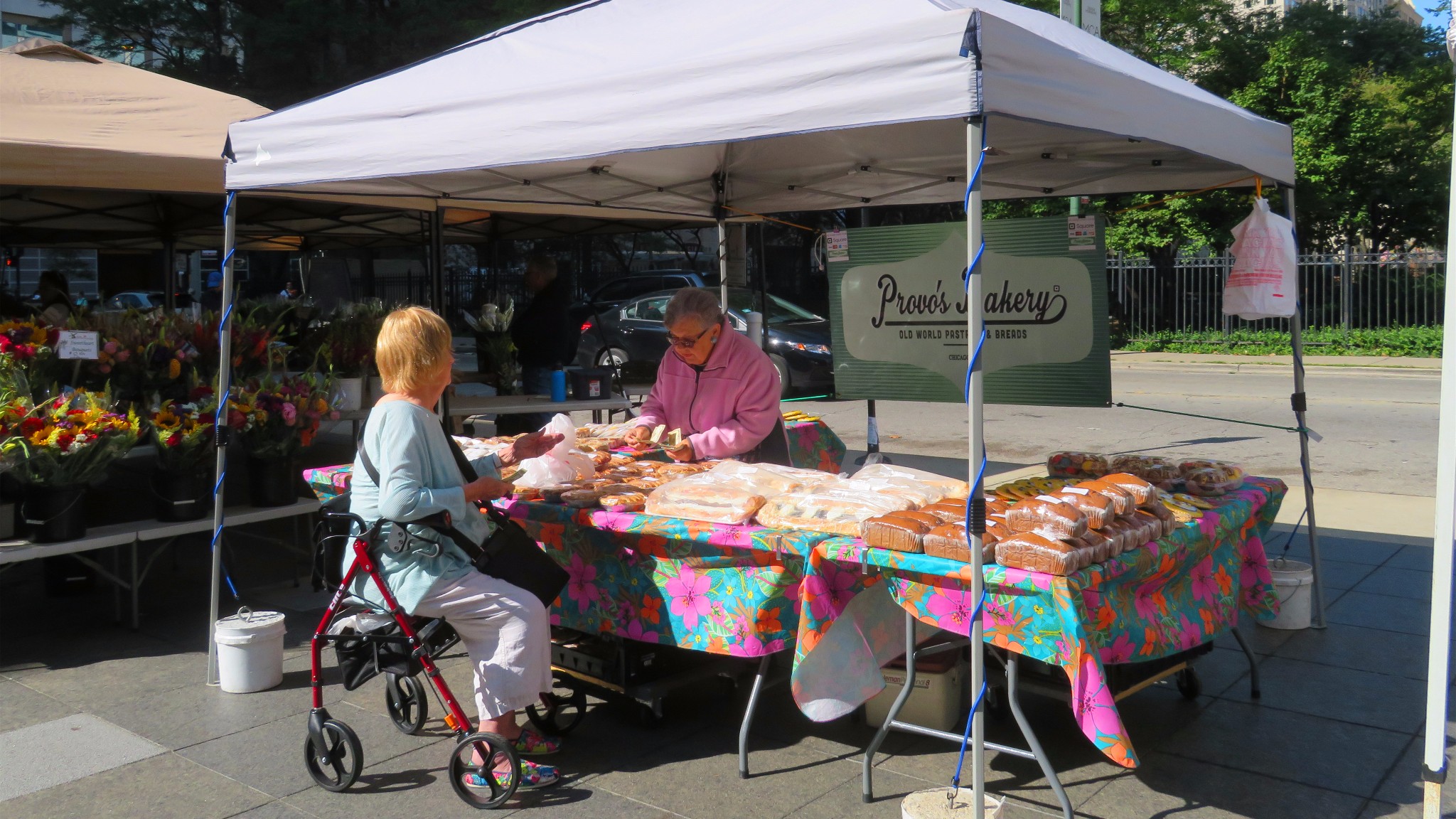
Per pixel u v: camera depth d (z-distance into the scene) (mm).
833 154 5414
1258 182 4844
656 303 15367
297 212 9609
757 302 14156
